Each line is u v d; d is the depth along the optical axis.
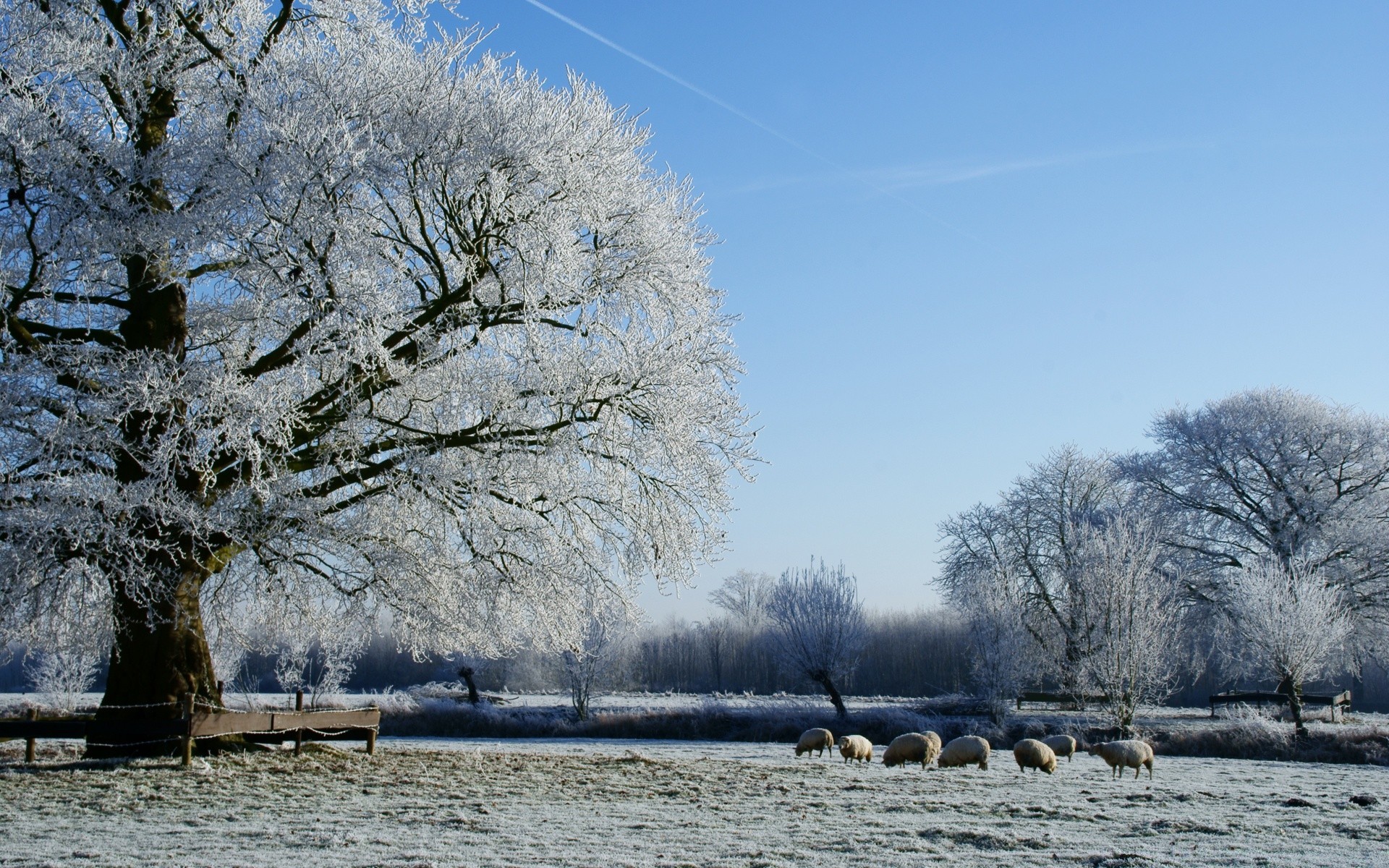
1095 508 46.25
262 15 15.82
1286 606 31.92
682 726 32.19
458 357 14.45
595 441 15.09
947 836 9.87
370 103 13.92
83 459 12.72
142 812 10.06
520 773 14.10
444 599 15.44
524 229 14.11
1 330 12.38
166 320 14.27
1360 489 42.56
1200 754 25.34
